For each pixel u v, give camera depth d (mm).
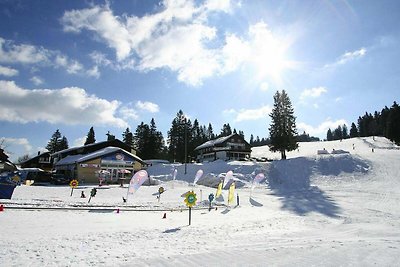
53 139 103688
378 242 10078
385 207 23812
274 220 16969
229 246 9320
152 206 20672
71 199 21844
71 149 55531
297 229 14297
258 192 35156
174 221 15109
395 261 7223
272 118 61219
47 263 6816
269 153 98000
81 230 11211
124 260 7246
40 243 8602
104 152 43250
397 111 79750
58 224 12102
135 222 14023
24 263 6723
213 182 41656
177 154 84938
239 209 22344
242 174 45250
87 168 41656
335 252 8227
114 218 14805
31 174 40812
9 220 12000
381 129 118750
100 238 9859
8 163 51938
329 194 31281
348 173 40875
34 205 16844
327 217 19750
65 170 47969
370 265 6879
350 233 13219
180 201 24938
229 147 71000
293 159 47719
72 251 7965
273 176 43656
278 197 30391
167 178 46750
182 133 85188
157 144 85312
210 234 11734
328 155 47594
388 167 41312
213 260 7332
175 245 9320
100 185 35531
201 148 78875
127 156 45062
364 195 29766
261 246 9336
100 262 7027
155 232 11570
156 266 6773
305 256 7762
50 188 29969
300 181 40625
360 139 103188
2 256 7109
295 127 60062
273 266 6797
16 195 22234
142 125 88750
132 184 21672
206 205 23891
